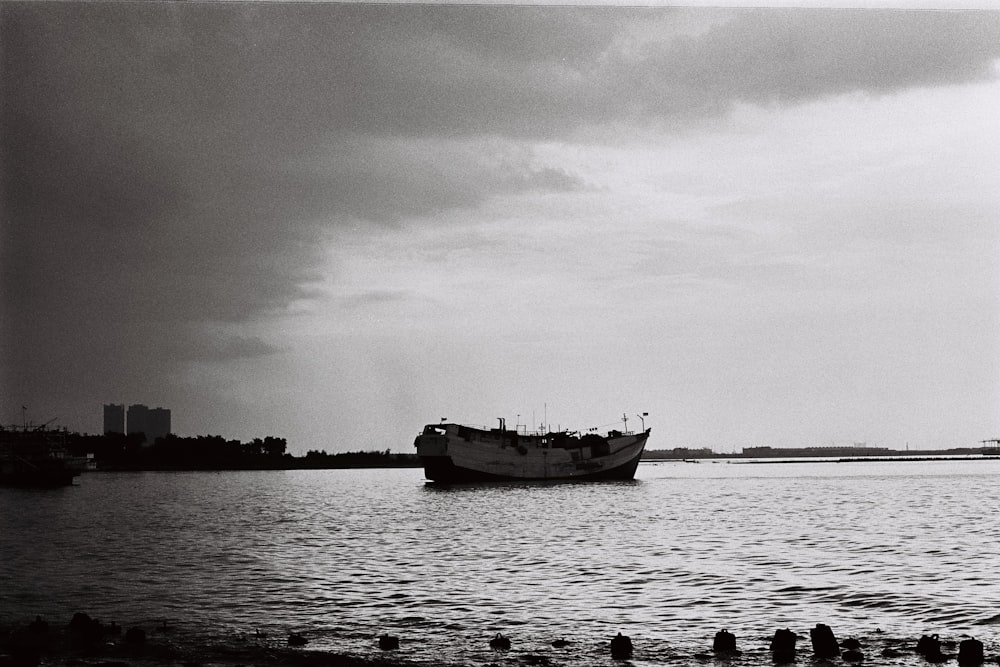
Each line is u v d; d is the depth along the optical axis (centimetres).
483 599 3338
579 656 2522
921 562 4072
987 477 13662
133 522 7150
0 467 12656
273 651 2600
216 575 4025
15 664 2467
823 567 3950
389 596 3422
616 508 7812
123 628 2936
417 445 11206
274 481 16012
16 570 4266
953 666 2372
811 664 2406
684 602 3225
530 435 11856
